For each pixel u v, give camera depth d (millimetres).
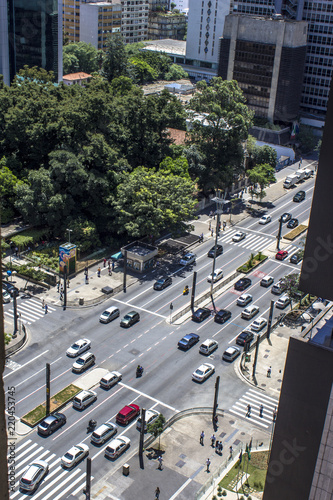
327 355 31391
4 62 195625
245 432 88375
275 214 170000
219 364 103250
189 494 76562
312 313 67500
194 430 88062
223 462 82062
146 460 81875
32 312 112688
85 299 117750
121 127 152500
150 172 141750
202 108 172750
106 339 107188
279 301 121938
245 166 188500
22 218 138250
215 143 171625
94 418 88938
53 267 125812
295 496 34469
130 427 87812
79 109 138375
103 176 137750
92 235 134875
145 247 133375
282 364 104500
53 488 76438
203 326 113250
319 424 32500
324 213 29703
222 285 127688
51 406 89438
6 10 189750
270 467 34781
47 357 101188
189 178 154125
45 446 83125
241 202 176000
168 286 125500
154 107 156125
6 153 145750
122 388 95688
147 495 76188
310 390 32406
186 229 141625
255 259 140125
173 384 97500
